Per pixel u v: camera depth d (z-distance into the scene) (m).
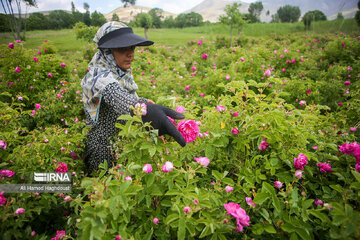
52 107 3.17
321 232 1.17
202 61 6.12
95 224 0.87
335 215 0.93
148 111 1.26
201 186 1.46
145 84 3.98
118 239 0.98
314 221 1.18
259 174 1.39
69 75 4.38
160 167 1.24
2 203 1.11
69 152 1.85
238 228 1.06
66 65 4.41
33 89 3.68
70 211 1.60
